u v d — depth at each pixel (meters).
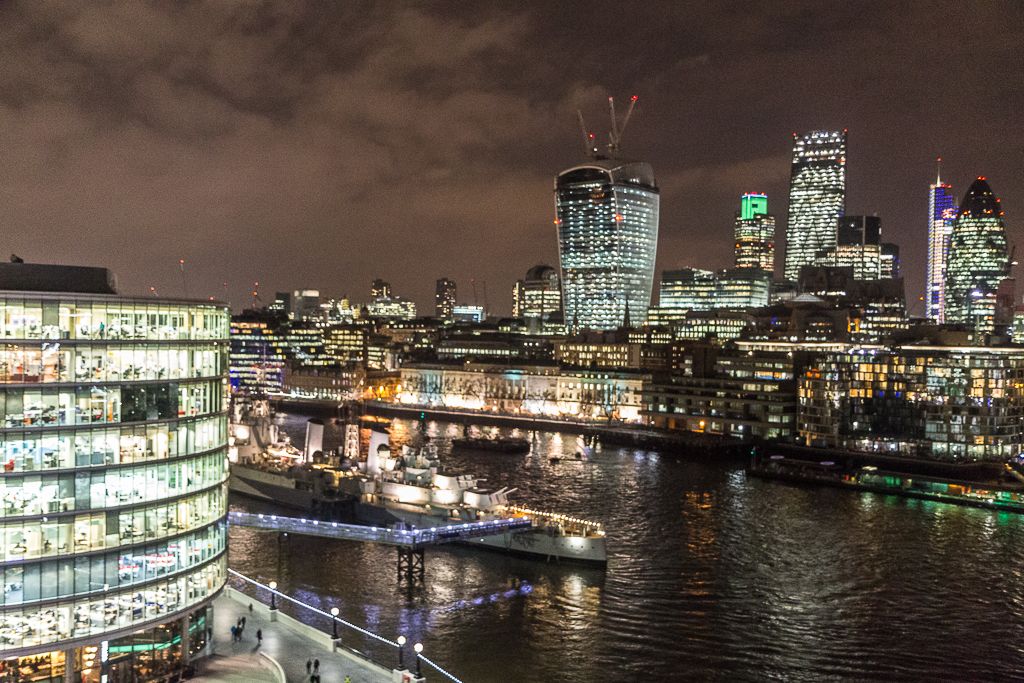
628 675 123.12
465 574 166.38
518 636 135.88
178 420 104.25
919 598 154.88
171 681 102.25
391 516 199.88
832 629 140.62
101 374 97.94
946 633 139.50
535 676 122.06
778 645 134.12
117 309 99.19
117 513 98.69
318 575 164.62
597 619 143.50
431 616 144.12
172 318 104.06
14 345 93.00
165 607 102.69
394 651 129.00
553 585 160.00
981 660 129.88
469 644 132.88
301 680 104.88
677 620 143.75
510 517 186.75
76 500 96.19
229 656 111.31
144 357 101.19
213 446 110.38
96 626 97.44
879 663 128.62
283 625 124.25
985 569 171.25
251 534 191.88
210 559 109.50
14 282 103.88
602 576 165.62
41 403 94.50
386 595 153.88
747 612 147.38
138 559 100.44
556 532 175.88
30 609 93.62
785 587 160.12
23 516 93.25
